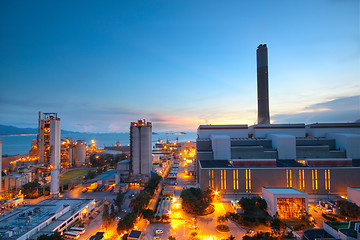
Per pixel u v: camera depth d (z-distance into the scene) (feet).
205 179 455.63
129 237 289.53
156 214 378.53
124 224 304.09
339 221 335.06
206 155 572.51
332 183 446.60
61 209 343.46
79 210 356.38
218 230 316.19
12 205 397.39
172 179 646.74
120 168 630.74
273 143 595.88
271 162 467.93
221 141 555.69
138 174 594.65
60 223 307.78
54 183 472.44
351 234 257.96
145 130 601.21
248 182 453.17
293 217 350.64
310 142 605.31
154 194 504.02
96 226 336.08
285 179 450.71
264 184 450.71
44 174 642.22
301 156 566.36
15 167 651.25
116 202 378.12
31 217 299.58
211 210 390.63
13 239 249.75
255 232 308.40
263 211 371.35
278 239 286.87
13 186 511.40
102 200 452.35
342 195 443.73
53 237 253.24
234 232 314.55
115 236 303.89
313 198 443.32
